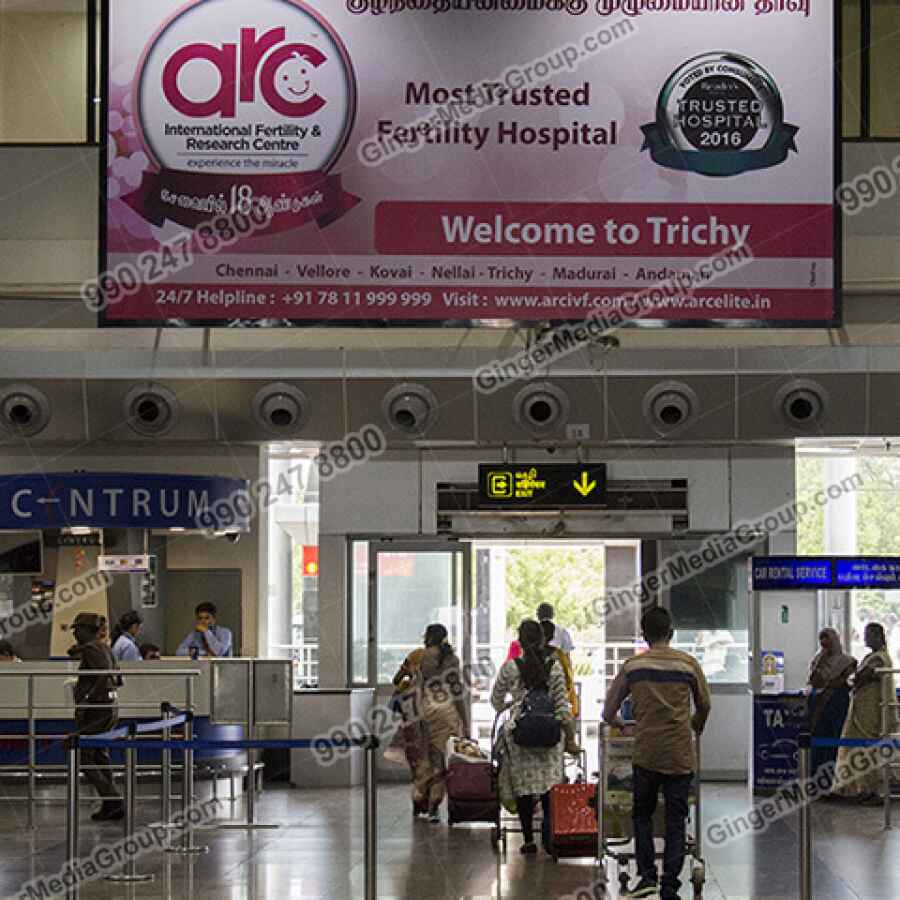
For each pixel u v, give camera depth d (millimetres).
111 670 13453
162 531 16750
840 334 16156
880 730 14805
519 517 16859
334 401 16203
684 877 10430
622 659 19047
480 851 11609
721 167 13539
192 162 13594
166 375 16156
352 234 13547
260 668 13367
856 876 10500
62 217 15773
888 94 15344
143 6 13672
